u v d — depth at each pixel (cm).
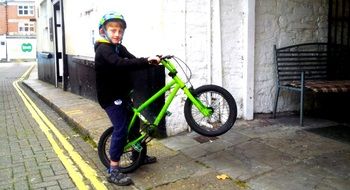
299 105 658
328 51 658
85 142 627
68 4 1141
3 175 479
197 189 399
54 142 635
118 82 417
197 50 560
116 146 423
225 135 544
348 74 668
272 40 620
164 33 545
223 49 579
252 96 604
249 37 584
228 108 485
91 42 920
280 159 454
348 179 395
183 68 553
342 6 662
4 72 2666
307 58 644
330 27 659
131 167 444
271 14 613
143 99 583
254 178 411
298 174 412
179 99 560
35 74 2456
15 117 880
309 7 642
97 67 411
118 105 421
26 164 520
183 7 543
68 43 1187
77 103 949
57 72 1397
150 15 577
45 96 1148
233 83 596
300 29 639
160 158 487
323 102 670
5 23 5178
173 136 564
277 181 399
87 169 488
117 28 407
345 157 454
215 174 429
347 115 651
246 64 590
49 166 511
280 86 611
